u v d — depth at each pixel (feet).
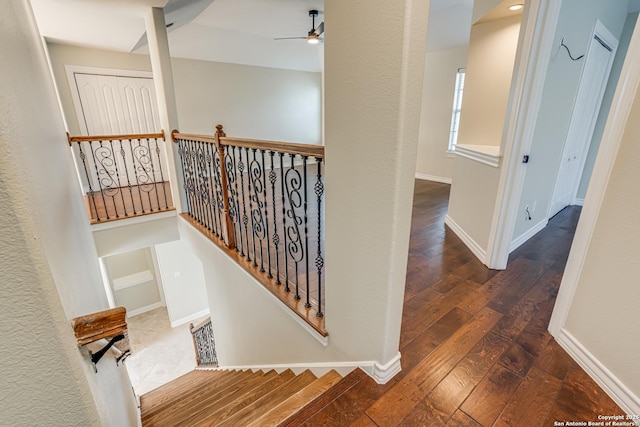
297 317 6.08
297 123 22.90
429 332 5.60
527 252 9.00
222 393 7.50
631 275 4.04
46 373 2.02
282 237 9.91
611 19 10.65
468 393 4.36
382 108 3.59
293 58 20.30
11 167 1.68
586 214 4.70
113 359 4.54
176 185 11.94
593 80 11.36
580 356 4.80
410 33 3.19
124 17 10.64
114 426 3.38
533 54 6.59
